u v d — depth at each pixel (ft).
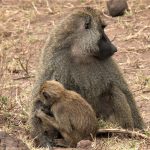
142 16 71.82
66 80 44.16
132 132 43.16
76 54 44.09
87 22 44.14
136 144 41.14
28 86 55.36
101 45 44.42
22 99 51.44
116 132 43.32
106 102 45.44
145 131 44.14
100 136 43.60
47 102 41.86
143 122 46.29
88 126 41.55
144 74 57.62
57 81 43.91
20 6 77.51
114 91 44.96
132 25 69.46
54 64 44.14
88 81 44.32
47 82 42.42
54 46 44.34
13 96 52.90
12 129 45.14
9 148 35.86
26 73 58.23
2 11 74.79
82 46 44.01
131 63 60.49
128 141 41.96
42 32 69.56
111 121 45.50
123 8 72.54
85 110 41.65
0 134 36.60
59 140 42.04
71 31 44.24
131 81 56.13
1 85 54.80
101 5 75.82
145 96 52.54
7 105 49.39
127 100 45.85
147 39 65.82
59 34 44.47
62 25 44.68
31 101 44.01
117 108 44.98
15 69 59.41
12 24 72.02
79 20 44.32
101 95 45.09
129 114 44.96
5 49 65.36
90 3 76.84
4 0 79.66
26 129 45.14
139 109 49.14
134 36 66.44
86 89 44.39
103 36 44.75
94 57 44.60
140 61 61.00
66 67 44.09
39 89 42.83
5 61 60.29
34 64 61.26
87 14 44.34
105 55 44.50
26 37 68.28
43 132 43.11
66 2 78.18
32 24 72.18
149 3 75.20
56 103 41.60
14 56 63.10
